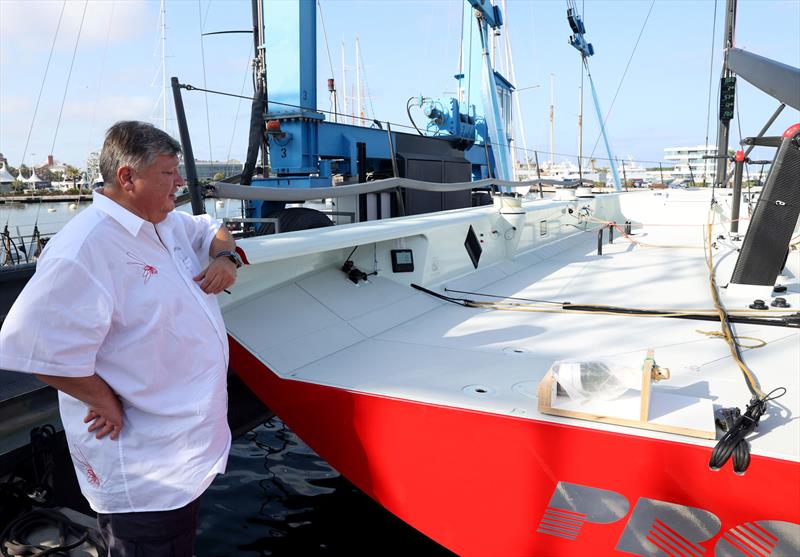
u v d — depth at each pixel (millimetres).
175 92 3471
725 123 10336
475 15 10156
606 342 3168
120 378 1563
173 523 1641
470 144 8555
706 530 1894
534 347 3113
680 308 3830
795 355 2812
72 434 1625
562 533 2068
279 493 3725
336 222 6652
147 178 1514
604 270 5301
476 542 2250
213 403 1680
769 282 3773
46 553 2098
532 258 5875
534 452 2107
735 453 1852
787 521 1812
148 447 1604
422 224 4223
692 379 2541
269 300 3258
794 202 3594
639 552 1956
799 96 2506
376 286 3912
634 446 1973
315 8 5953
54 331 1411
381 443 2402
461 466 2238
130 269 1537
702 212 9047
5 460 2449
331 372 2711
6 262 5059
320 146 6125
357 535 3264
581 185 10195
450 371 2715
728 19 10086
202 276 1794
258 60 5973
